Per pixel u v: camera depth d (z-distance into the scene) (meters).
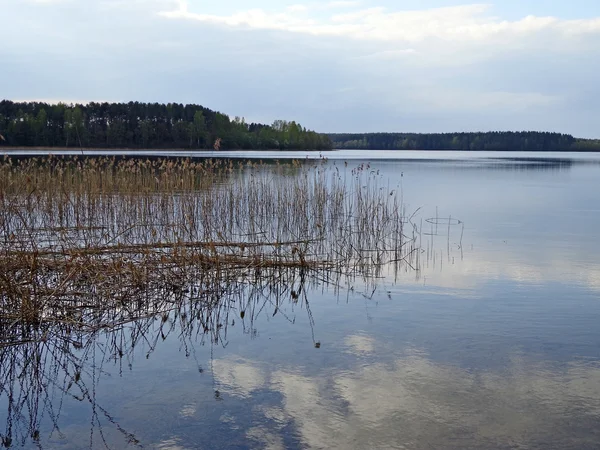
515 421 4.32
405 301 7.63
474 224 15.06
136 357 5.59
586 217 16.59
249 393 4.78
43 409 4.52
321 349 5.79
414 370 5.25
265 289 8.30
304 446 3.96
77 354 5.66
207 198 12.37
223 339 6.11
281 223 13.37
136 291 7.24
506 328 6.46
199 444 4.00
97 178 14.66
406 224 14.93
